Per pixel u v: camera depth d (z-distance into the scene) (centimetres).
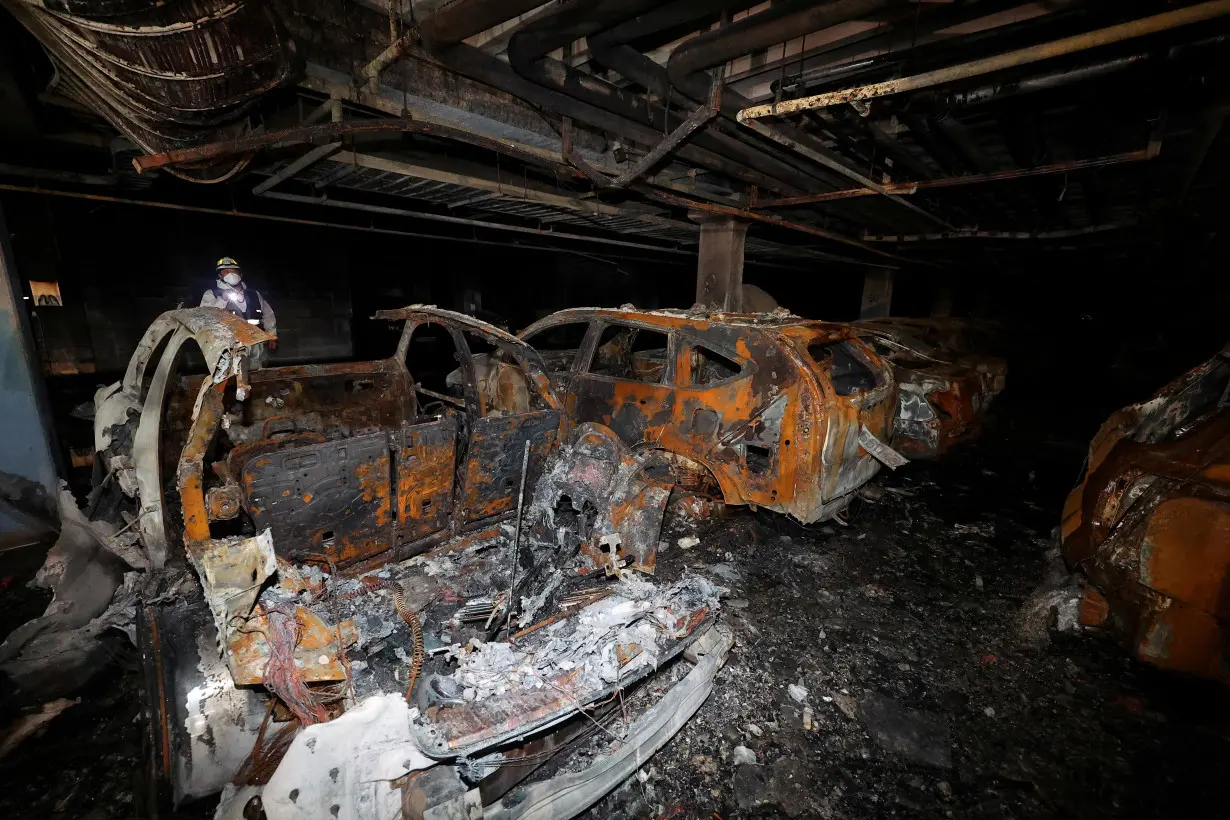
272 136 299
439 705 174
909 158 444
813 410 353
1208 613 254
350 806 154
